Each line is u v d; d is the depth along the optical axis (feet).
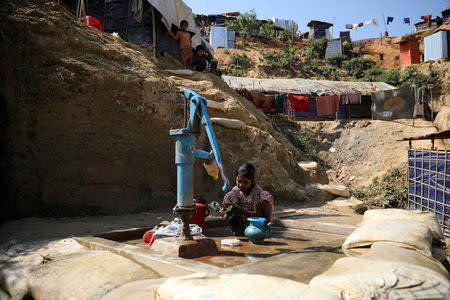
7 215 14.46
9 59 15.34
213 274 4.55
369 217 9.68
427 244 6.78
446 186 29.32
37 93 15.79
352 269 4.63
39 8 18.44
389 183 48.14
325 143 58.49
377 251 6.07
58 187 15.71
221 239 10.18
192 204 8.20
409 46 99.60
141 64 22.82
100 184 17.12
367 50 152.76
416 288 3.95
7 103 14.88
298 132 59.41
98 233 10.33
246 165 11.12
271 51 139.33
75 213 15.97
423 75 84.58
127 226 12.39
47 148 15.71
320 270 5.99
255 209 11.12
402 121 58.95
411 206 33.71
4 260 7.28
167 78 24.45
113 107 18.28
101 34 23.24
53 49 17.28
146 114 19.67
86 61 18.42
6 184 14.71
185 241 7.94
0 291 6.40
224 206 11.53
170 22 30.94
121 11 31.19
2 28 15.46
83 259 6.61
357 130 58.80
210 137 7.79
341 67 140.05
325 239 10.31
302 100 57.31
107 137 17.78
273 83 74.49
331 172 53.26
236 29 158.40
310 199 27.43
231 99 28.40
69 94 16.69
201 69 35.94
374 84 80.07
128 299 4.45
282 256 7.15
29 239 9.74
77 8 28.71
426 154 32.09
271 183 25.81
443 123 57.47
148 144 19.48
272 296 3.64
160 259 6.52
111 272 5.74
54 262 6.68
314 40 155.63
